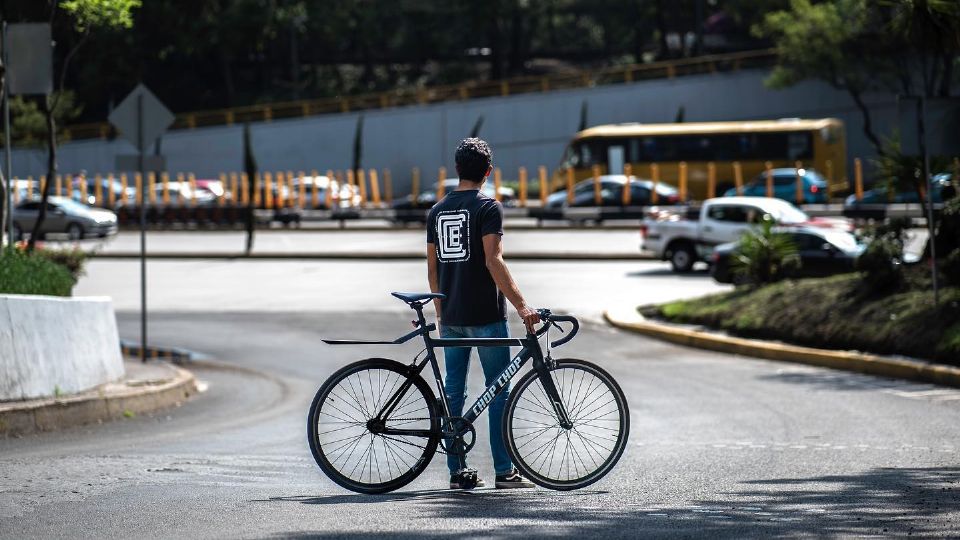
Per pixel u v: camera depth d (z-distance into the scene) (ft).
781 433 70.38
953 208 108.68
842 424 73.67
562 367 47.83
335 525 40.91
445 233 46.88
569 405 48.03
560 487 48.21
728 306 126.52
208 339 131.54
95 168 456.45
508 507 44.60
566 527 40.55
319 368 110.93
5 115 97.86
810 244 162.20
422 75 615.98
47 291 90.89
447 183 328.90
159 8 494.59
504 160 476.13
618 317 138.92
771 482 52.19
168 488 50.37
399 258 224.94
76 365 82.38
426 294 46.19
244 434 72.74
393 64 620.49
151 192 358.43
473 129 476.13
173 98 545.44
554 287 175.01
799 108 461.37
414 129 476.54
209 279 196.54
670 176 361.71
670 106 467.93
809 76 381.81
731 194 323.78
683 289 169.99
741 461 59.47
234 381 103.35
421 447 47.42
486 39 620.90
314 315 151.02
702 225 192.13
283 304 162.81
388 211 335.26
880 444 65.21
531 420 47.80
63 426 75.87
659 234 195.52
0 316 74.02
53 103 110.63
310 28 547.08
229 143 471.21
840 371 102.42
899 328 102.78
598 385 48.21
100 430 75.15
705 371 104.12
